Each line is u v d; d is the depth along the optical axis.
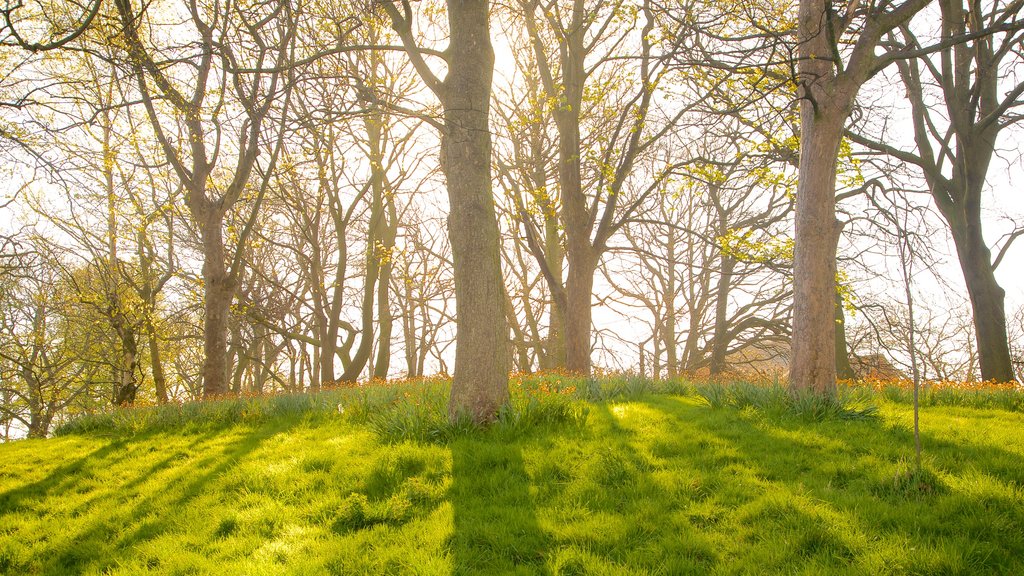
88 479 7.35
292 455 6.99
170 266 19.28
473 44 7.69
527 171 21.25
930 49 8.03
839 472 5.41
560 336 20.72
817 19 8.48
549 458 5.92
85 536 5.43
